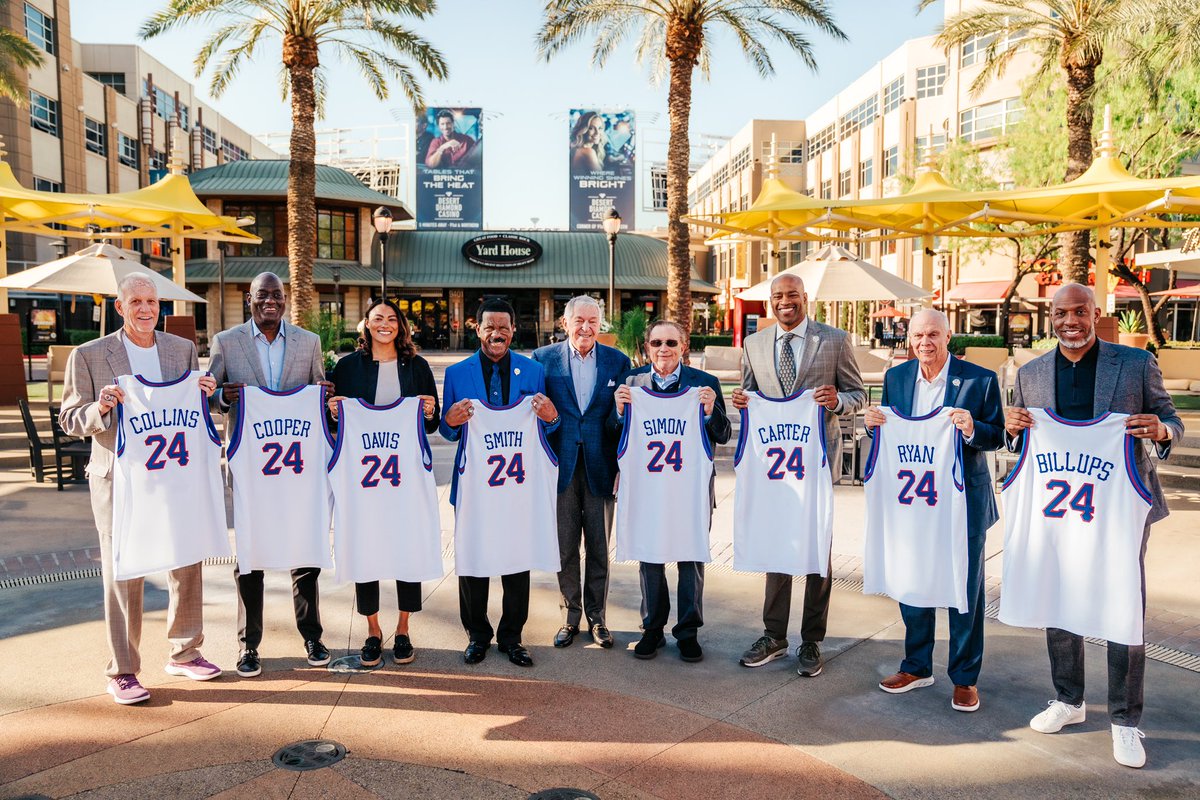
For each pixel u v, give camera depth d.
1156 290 35.78
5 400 12.92
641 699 4.14
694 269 47.44
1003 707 4.05
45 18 36.72
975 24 18.38
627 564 6.56
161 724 3.79
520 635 4.80
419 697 4.13
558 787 3.30
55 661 4.51
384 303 4.54
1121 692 3.53
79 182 39.38
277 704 4.02
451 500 4.55
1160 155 20.55
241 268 36.31
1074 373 3.75
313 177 18.31
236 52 20.78
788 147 53.69
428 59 19.81
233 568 6.20
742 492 4.50
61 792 3.21
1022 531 3.73
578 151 49.38
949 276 36.75
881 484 4.18
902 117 38.94
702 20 16.97
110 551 3.96
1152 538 6.91
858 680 4.38
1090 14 15.75
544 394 4.79
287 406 4.33
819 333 4.61
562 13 18.34
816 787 3.32
